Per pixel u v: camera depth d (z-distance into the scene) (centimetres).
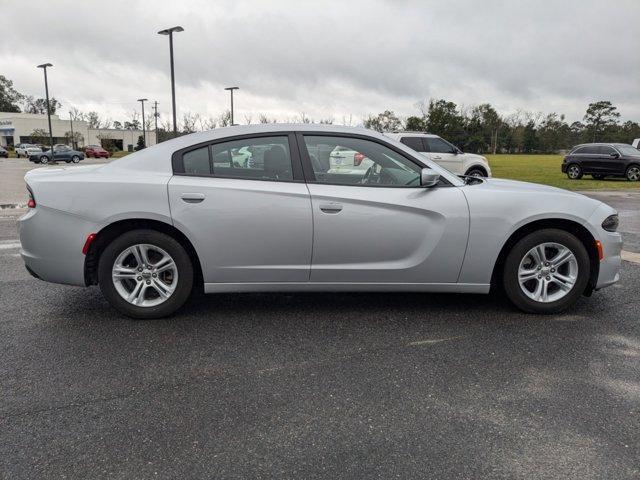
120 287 404
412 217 396
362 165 404
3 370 321
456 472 225
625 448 242
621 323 407
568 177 2222
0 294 477
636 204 1259
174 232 401
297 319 415
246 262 398
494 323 406
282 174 398
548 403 283
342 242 396
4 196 1398
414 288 412
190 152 401
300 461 232
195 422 264
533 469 227
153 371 322
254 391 297
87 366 328
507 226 402
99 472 224
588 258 415
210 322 407
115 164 402
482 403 283
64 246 388
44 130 7950
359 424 262
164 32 2527
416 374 318
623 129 9975
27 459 233
